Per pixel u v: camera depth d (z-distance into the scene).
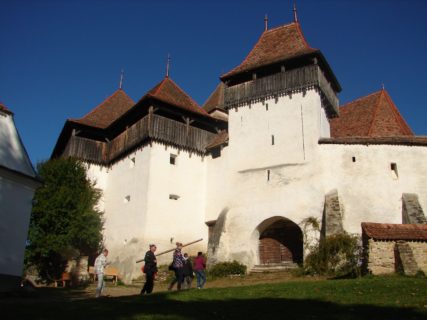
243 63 29.05
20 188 15.93
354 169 23.12
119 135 30.97
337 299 11.05
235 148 27.27
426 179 22.81
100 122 32.50
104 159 31.78
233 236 25.39
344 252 19.28
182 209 27.58
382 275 15.46
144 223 25.88
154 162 27.12
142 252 25.23
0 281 14.49
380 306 9.95
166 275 24.89
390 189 22.64
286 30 29.36
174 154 28.22
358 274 16.88
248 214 25.25
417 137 23.67
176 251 15.59
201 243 27.67
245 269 23.78
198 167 29.22
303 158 24.23
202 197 28.75
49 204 25.11
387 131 26.38
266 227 25.42
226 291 13.27
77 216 25.66
